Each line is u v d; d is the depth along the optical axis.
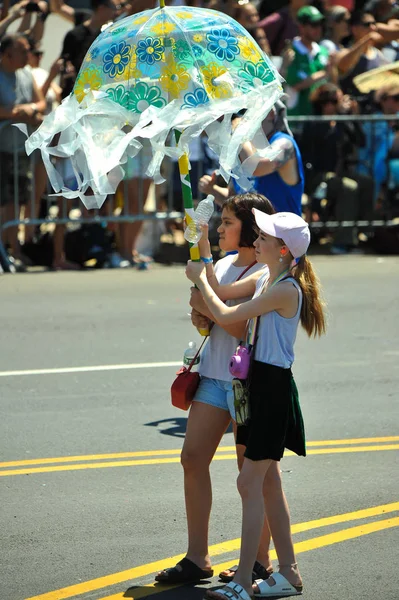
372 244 47.56
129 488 20.16
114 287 40.00
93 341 31.88
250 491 14.98
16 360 29.77
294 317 15.21
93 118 15.61
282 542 15.58
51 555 16.98
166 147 15.52
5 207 42.31
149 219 43.84
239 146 15.68
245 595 14.78
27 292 39.00
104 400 25.94
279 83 15.83
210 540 17.66
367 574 16.27
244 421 15.09
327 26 49.31
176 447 22.55
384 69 46.38
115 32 15.77
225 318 15.37
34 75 43.09
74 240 43.31
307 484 20.39
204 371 16.39
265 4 52.62
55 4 48.31
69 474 20.94
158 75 15.31
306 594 15.57
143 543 17.50
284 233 15.18
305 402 25.81
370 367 29.09
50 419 24.44
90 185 15.77
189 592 15.75
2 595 15.48
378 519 18.56
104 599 15.44
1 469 21.20
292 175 23.62
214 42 15.48
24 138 41.62
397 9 51.06
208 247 16.28
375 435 23.44
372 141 46.16
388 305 37.00
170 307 36.56
